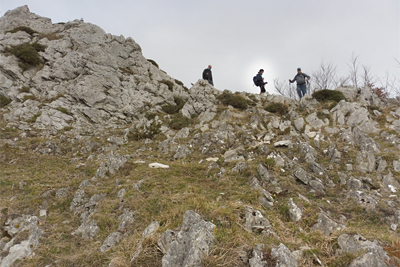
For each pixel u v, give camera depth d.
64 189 7.83
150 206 6.37
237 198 6.58
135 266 4.55
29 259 5.16
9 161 9.50
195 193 6.77
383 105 14.46
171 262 4.52
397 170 7.70
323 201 6.68
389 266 3.88
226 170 8.37
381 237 4.79
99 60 19.28
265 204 6.39
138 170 8.75
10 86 16.34
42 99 16.22
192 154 10.73
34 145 11.13
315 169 8.16
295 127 12.13
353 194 6.63
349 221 5.76
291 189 7.10
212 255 4.44
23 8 21.86
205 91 17.42
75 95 16.44
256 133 11.82
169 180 7.82
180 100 20.17
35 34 20.30
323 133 11.13
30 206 6.89
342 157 8.77
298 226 5.60
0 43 18.31
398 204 6.21
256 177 7.65
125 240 5.37
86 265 4.91
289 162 8.48
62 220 6.59
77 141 12.61
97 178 8.58
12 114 13.91
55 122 14.16
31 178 8.40
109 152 11.21
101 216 6.29
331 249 4.65
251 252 4.52
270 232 5.22
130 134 13.55
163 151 11.49
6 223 6.12
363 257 4.14
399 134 10.12
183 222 5.30
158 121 14.58
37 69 18.16
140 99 18.39
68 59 18.55
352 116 11.85
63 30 21.70
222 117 13.88
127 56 22.31
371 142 9.23
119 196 7.13
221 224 5.27
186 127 13.37
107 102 17.11
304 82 16.20
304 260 4.39
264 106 15.23
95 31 21.75
